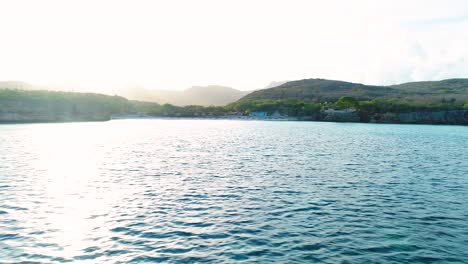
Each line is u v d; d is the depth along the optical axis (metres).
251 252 17.12
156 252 16.97
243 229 20.25
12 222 20.98
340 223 21.48
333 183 32.94
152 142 78.94
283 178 35.09
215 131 126.56
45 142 77.62
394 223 21.62
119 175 36.62
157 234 19.33
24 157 51.03
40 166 42.47
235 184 32.12
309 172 38.72
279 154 55.47
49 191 29.02
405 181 34.31
